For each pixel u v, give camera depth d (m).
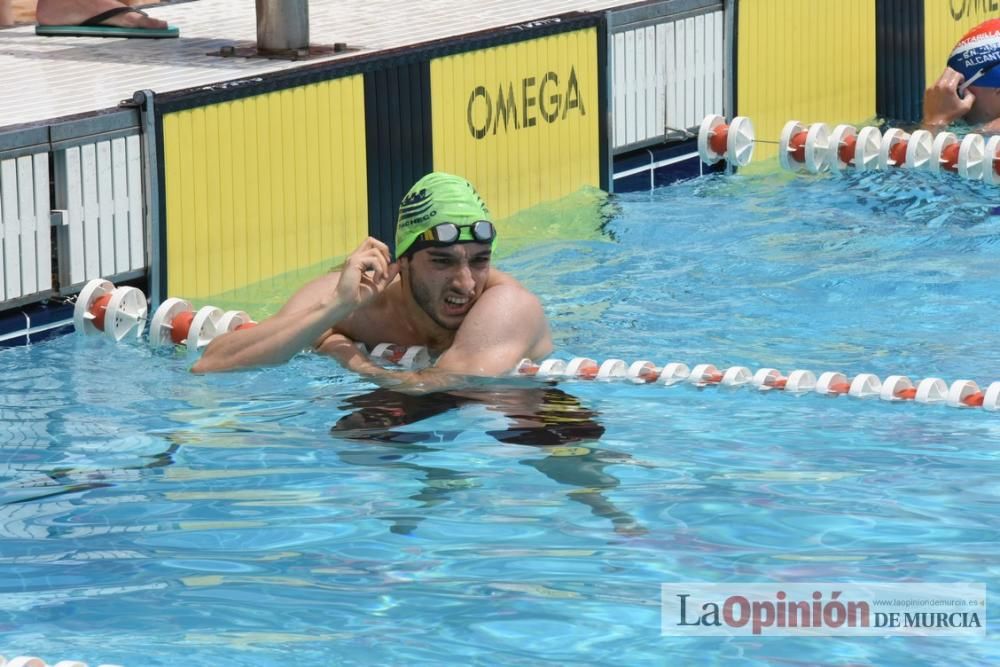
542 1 27.67
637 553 11.02
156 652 9.44
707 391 15.20
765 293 19.02
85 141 17.78
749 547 11.10
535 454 13.30
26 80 21.02
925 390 14.78
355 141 21.09
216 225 19.39
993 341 16.83
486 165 23.00
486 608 10.07
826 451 13.34
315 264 20.83
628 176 25.64
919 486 12.38
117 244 18.38
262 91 19.67
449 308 16.06
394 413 14.49
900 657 9.27
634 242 21.88
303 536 11.42
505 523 11.65
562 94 24.16
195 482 12.66
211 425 14.20
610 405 14.73
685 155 26.59
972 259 20.44
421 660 9.33
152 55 23.00
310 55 22.30
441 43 22.05
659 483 12.52
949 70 28.75
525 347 15.98
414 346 16.38
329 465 13.04
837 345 16.83
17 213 17.14
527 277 20.03
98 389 15.51
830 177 25.88
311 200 20.62
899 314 18.00
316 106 20.45
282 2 22.41
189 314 17.41
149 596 10.33
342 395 15.07
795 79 28.66
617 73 25.12
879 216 23.09
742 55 27.42
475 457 13.21
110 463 13.16
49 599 10.28
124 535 11.48
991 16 33.47
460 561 10.90
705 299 18.84
